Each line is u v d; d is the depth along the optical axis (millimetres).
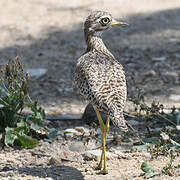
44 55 19719
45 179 8914
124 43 20906
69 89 15680
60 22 24906
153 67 17547
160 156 10109
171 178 8844
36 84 16281
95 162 9898
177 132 11328
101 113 12203
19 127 10828
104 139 9281
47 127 11938
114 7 27094
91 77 8945
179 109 12062
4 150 10594
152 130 11430
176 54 18984
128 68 17484
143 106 11859
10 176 9141
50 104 14188
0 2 28578
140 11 26328
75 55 19609
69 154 10320
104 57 9844
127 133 11008
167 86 15461
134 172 9227
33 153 10422
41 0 29125
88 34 10695
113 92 8648
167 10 26453
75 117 12844
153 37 21766
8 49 20594
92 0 28922
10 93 11102
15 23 24766
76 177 9031
